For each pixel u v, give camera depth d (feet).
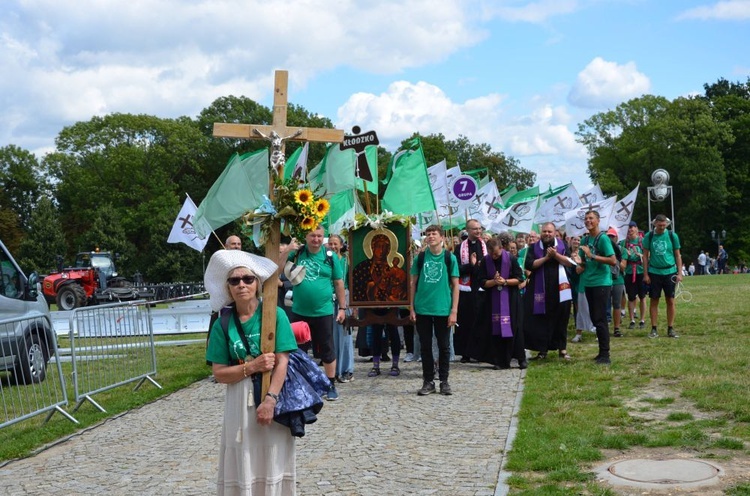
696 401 27.48
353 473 20.97
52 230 214.69
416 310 32.48
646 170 237.66
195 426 28.32
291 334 15.30
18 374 34.58
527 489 18.45
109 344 34.58
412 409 29.48
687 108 238.48
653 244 46.85
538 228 75.15
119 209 221.05
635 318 57.41
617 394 29.50
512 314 38.60
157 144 228.43
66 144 230.89
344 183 45.16
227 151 233.14
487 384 34.47
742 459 19.97
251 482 14.90
